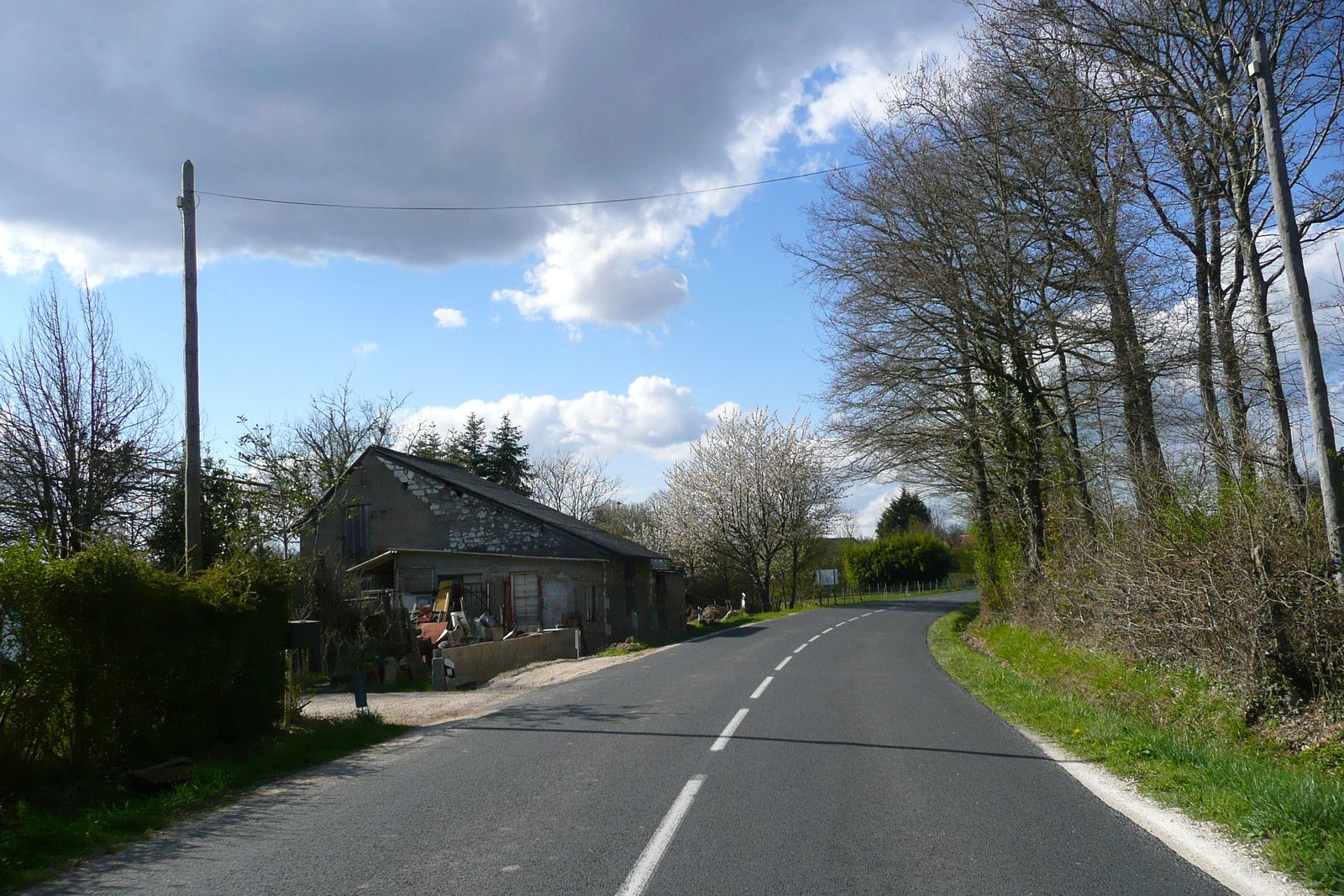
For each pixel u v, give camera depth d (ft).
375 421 118.93
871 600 180.24
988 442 73.77
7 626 23.39
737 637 86.22
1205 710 31.58
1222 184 52.42
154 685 26.84
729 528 159.22
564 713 37.60
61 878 17.35
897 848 17.81
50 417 61.41
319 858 17.88
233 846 19.06
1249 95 48.01
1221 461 34.76
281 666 33.37
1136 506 43.52
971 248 66.18
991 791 22.66
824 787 23.16
